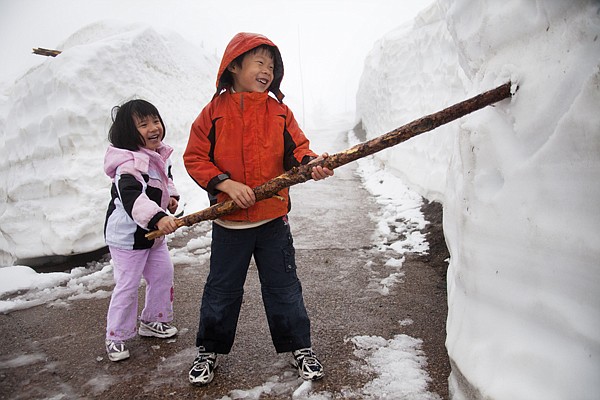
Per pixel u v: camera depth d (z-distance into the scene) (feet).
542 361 4.09
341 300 9.50
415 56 23.44
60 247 13.41
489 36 5.27
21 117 15.55
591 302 3.72
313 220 16.69
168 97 19.75
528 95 4.54
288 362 7.16
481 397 4.69
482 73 5.64
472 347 5.16
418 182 18.51
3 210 15.47
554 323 4.08
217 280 6.75
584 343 3.75
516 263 4.63
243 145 6.52
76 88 14.44
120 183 7.17
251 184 6.57
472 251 5.39
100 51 15.62
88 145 14.43
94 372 7.20
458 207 5.83
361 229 15.25
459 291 5.87
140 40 18.11
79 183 13.80
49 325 9.10
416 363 6.89
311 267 11.73
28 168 14.90
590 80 3.64
